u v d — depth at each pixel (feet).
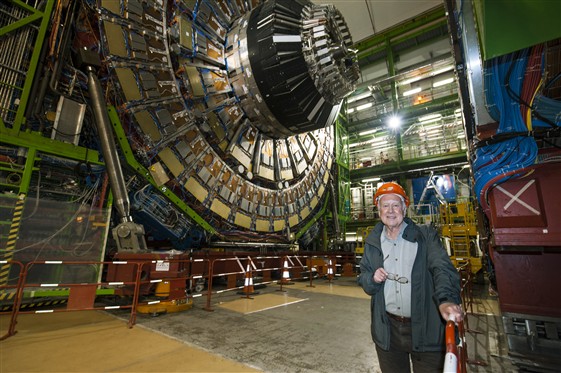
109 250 26.91
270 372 12.12
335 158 67.00
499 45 8.00
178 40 29.89
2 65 21.91
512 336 12.22
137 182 28.84
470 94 14.08
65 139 24.43
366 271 8.25
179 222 31.65
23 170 21.88
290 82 32.04
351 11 72.13
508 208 12.59
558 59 10.41
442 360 6.95
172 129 29.71
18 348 14.06
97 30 27.43
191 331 17.47
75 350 14.06
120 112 27.07
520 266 12.45
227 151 34.42
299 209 47.37
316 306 25.66
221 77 33.91
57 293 21.93
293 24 32.14
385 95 88.38
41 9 24.54
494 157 12.85
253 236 40.11
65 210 23.07
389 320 7.86
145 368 12.23
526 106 11.60
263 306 25.23
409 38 81.15
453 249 48.42
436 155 72.64
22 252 21.03
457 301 6.43
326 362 13.23
